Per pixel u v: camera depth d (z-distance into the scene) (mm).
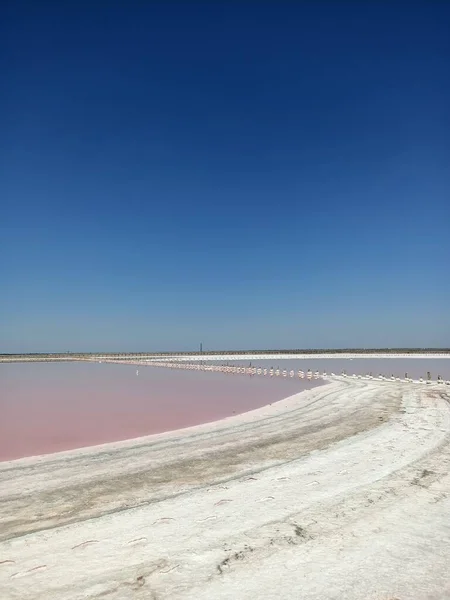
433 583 5855
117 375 57531
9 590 5863
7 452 14586
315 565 6352
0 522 8211
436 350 153875
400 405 22344
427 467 11023
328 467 11305
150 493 9656
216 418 21281
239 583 5922
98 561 6598
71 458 13156
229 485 10055
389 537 7191
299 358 106312
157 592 5746
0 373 64188
